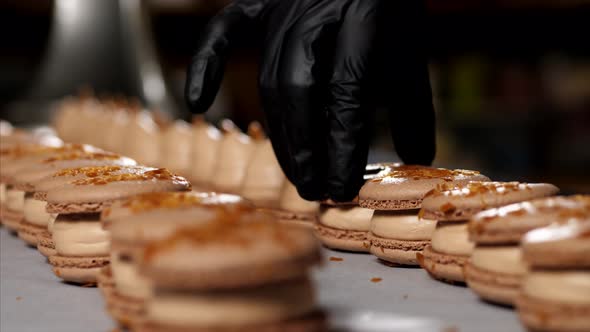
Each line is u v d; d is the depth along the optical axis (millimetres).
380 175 569
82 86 1321
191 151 774
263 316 429
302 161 571
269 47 581
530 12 1310
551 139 1270
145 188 523
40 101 1329
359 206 575
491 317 464
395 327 454
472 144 1277
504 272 470
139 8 1392
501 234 468
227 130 727
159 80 1369
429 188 537
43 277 544
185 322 428
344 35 570
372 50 568
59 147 654
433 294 495
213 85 589
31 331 467
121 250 459
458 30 1363
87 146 656
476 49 1360
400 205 537
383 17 580
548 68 1314
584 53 1296
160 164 785
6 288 527
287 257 427
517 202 497
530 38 1330
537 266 443
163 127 818
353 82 565
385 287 507
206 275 422
